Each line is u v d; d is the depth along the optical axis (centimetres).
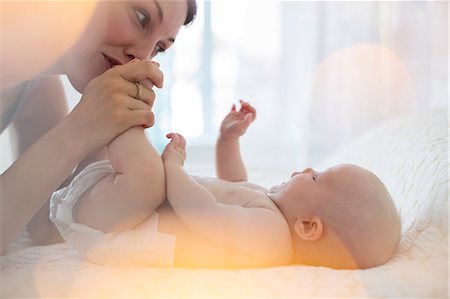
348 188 100
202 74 237
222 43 238
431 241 94
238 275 87
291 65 234
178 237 96
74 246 96
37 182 91
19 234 99
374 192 100
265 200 103
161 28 116
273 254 97
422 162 117
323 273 89
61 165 92
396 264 93
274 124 236
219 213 96
